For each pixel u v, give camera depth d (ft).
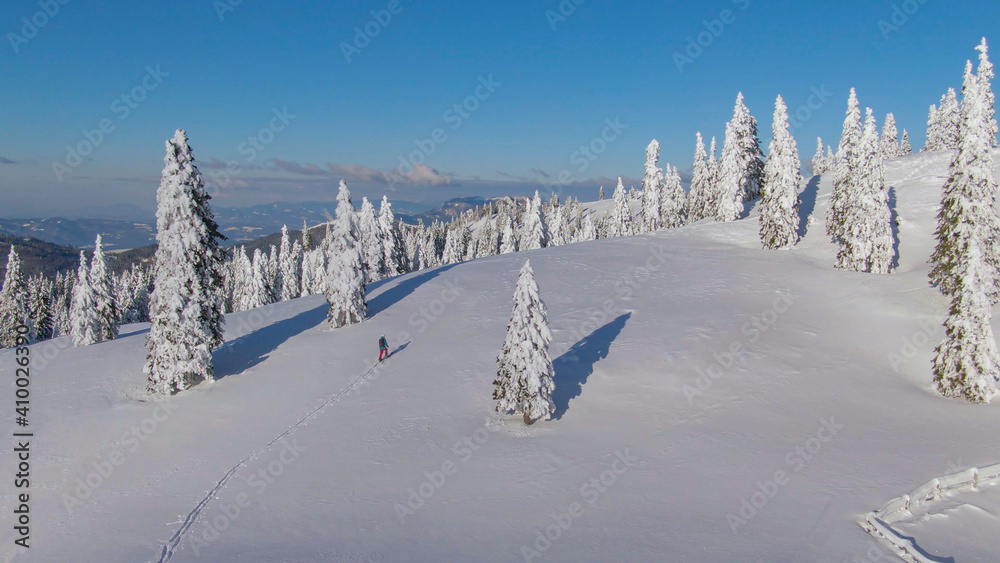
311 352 107.55
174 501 59.06
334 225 123.03
